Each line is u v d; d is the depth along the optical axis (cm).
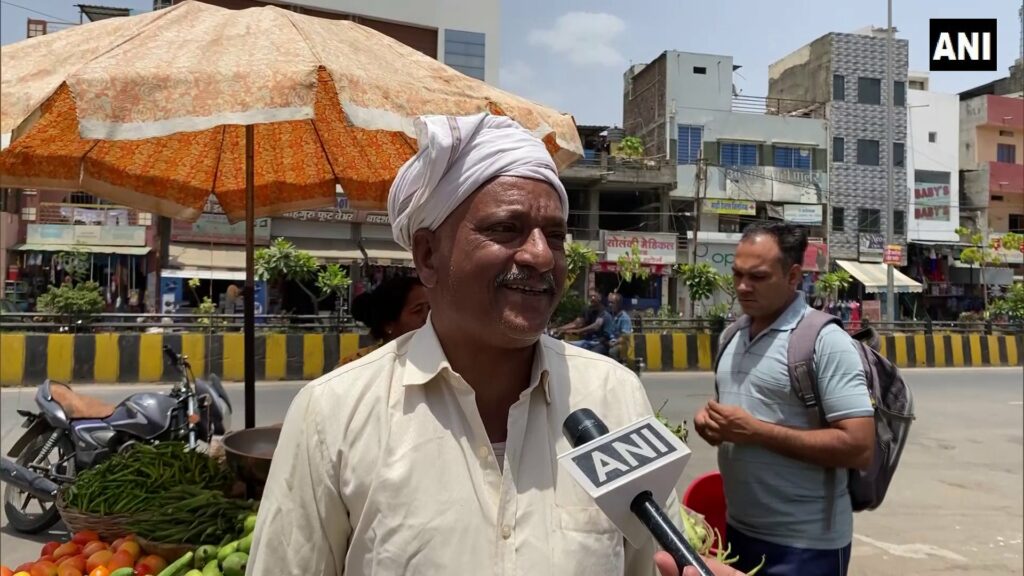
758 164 2508
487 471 113
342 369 122
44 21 1320
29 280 1780
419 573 105
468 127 115
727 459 249
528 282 112
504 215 112
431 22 1911
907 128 2653
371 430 113
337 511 113
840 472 234
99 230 1809
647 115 2625
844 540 233
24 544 438
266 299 1870
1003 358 1583
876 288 2405
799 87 2739
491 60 1975
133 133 179
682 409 926
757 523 237
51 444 462
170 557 237
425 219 118
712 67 2495
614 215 2553
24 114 175
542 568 108
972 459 698
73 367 990
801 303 245
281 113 189
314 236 1973
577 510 113
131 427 459
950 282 2706
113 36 216
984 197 2797
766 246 239
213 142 350
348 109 196
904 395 250
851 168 2572
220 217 1883
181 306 1841
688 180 2431
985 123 2822
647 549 129
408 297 325
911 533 489
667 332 1376
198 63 193
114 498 261
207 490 272
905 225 2623
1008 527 501
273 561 113
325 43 222
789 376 233
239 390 959
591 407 125
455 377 114
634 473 104
